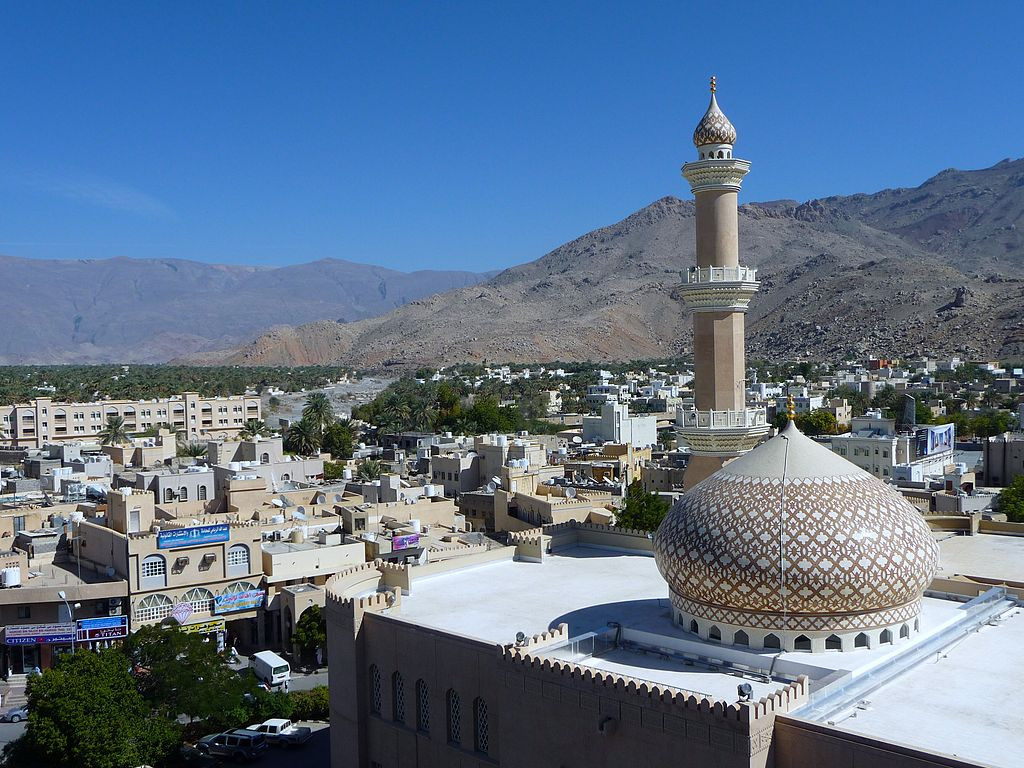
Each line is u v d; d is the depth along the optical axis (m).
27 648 74.62
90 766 53.38
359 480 127.06
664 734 33.03
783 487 37.75
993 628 41.84
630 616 44.38
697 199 66.75
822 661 36.34
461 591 50.38
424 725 43.44
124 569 75.62
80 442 197.25
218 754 60.12
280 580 81.25
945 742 31.00
